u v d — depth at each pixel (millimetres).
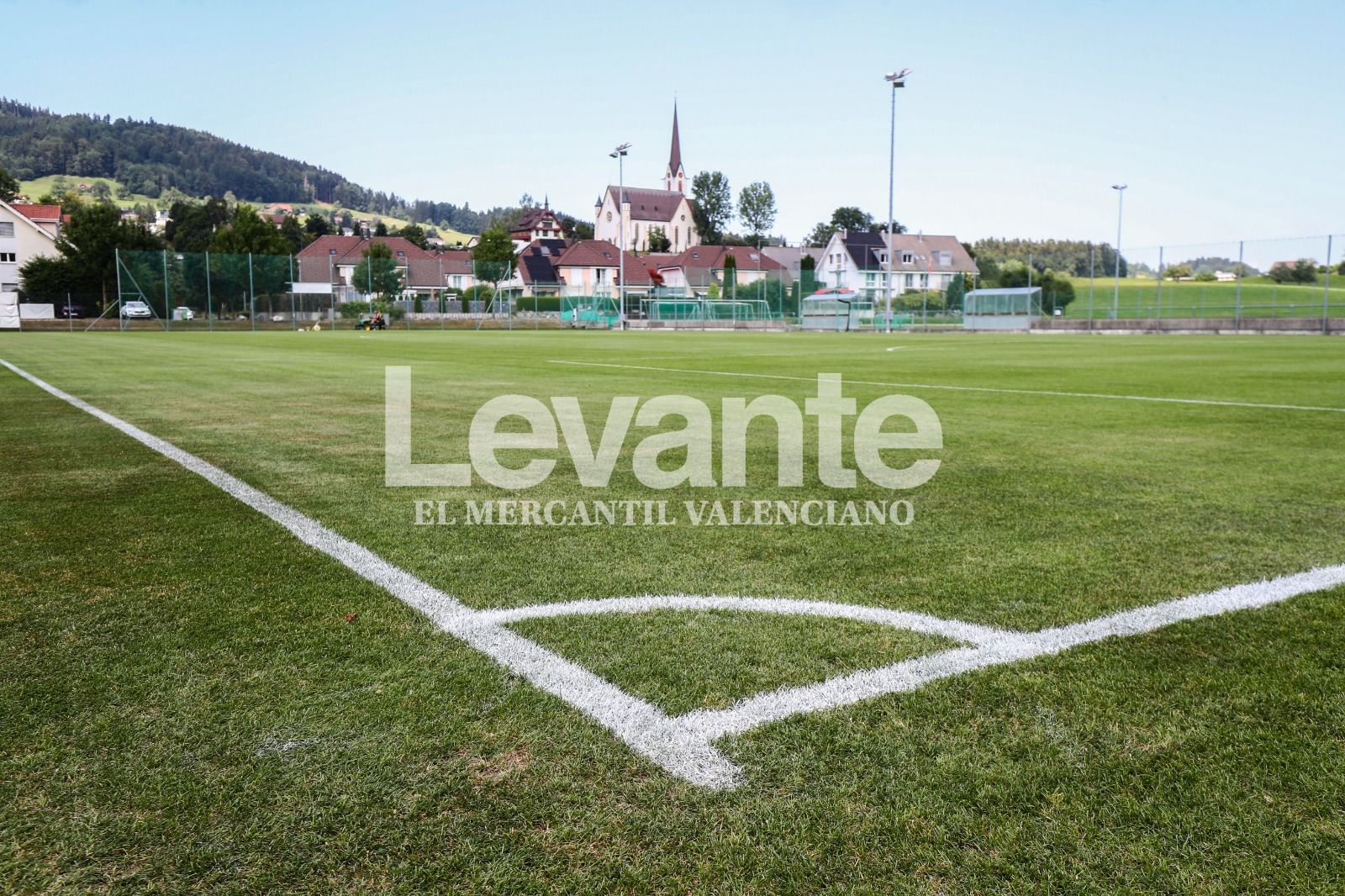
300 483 4117
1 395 8422
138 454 4969
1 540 3049
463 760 1558
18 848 1307
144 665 1964
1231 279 30875
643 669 1953
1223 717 1715
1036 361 14477
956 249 77125
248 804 1420
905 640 2127
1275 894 1205
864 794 1448
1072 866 1267
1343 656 2023
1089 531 3211
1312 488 4020
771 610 2344
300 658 2008
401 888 1225
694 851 1303
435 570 2717
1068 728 1672
